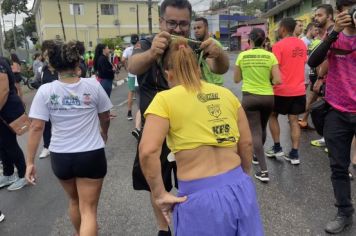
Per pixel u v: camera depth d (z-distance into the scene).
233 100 2.41
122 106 11.95
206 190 2.18
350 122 3.60
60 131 3.23
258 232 2.27
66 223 4.27
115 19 47.41
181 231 2.22
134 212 4.38
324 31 5.90
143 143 2.21
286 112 5.59
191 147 2.22
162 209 2.30
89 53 19.91
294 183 5.00
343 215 3.77
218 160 2.26
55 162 3.28
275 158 5.97
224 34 71.81
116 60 24.27
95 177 3.31
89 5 45.97
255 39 5.03
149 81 3.10
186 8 2.93
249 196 2.26
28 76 19.84
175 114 2.22
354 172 5.25
